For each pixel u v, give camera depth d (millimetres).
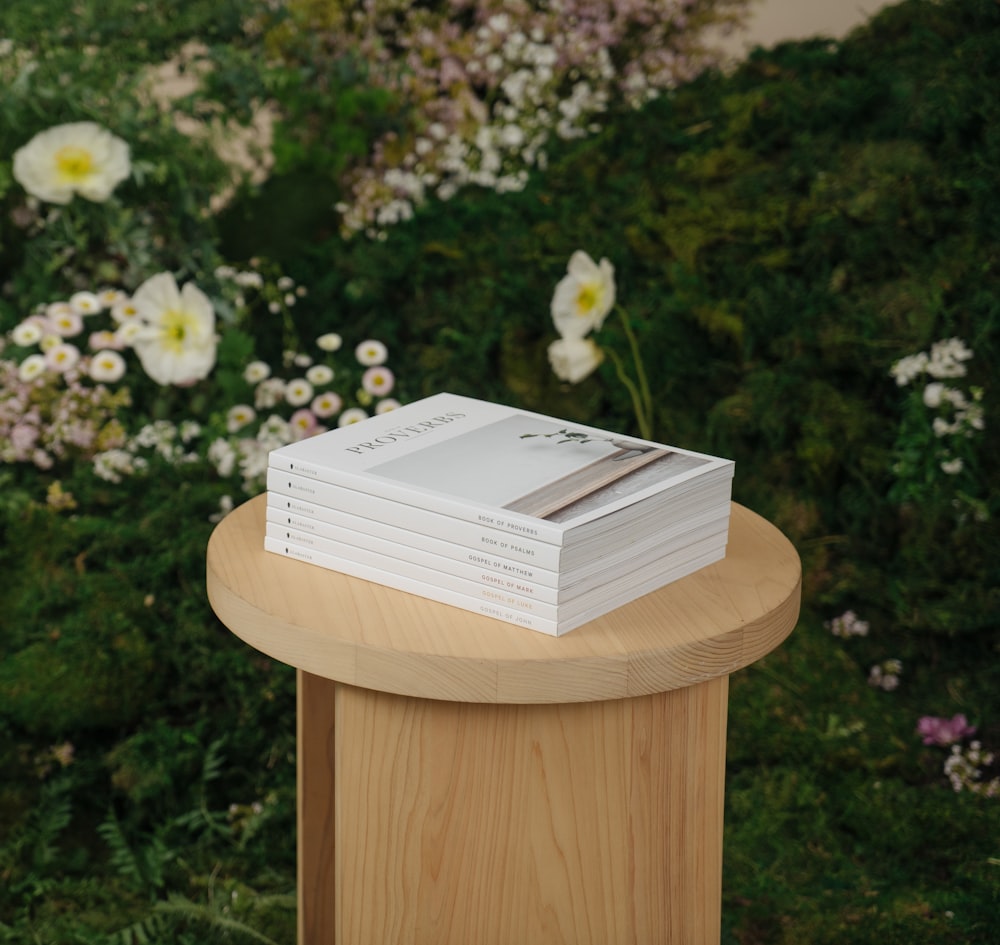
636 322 1950
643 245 1928
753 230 1910
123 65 1796
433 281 1928
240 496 1938
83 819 1934
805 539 1988
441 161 1894
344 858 1122
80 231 1832
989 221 1878
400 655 999
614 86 1888
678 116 1894
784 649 2000
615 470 1158
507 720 1062
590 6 1858
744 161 1896
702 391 1966
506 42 1863
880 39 1853
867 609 1994
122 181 1823
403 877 1110
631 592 1108
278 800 1974
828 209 1893
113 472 1898
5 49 1765
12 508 1879
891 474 1957
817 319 1926
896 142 1870
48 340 1852
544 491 1098
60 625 1899
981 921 1806
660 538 1127
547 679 990
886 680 1998
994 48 1839
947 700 1990
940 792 1977
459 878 1104
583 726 1072
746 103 1882
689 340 1951
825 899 1853
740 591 1138
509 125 1892
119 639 1910
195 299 1877
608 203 1919
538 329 1948
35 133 1789
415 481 1113
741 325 1937
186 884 1880
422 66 1857
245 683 1960
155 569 1922
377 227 1901
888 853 1923
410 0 1835
